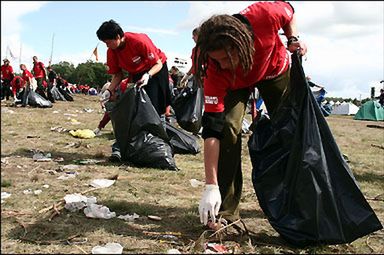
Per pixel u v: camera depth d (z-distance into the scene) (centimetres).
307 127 311
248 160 673
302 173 303
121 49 580
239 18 295
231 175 335
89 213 357
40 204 388
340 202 306
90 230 329
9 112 1247
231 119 321
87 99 2394
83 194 425
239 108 328
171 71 1091
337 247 309
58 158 609
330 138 314
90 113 1412
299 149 309
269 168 322
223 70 298
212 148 305
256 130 345
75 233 322
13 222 340
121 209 385
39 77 1789
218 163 329
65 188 446
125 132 567
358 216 304
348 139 1102
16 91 1833
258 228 352
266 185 322
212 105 307
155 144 563
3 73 1880
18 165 553
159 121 569
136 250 295
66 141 764
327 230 302
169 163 557
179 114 673
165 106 616
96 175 509
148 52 579
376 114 1988
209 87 306
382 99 1816
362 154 822
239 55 271
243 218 378
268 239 325
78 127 978
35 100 1491
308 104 316
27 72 1495
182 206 401
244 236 324
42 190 436
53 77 2042
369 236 340
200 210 287
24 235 315
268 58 314
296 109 321
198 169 571
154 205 401
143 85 575
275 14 304
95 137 827
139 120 564
